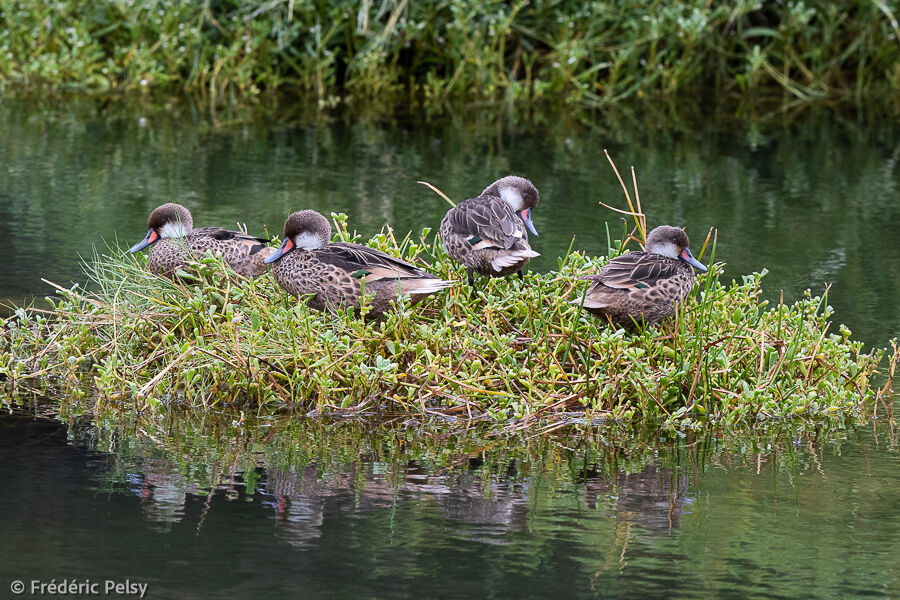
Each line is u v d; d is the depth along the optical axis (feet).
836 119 89.97
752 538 28.09
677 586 25.68
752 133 84.53
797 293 48.78
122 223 56.59
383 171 69.36
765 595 25.30
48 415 35.50
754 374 38.04
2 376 39.06
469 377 36.50
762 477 31.96
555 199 63.87
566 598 24.94
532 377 36.86
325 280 37.50
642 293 36.63
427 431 34.99
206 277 41.19
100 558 26.32
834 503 30.22
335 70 95.66
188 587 25.17
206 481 30.73
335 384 36.52
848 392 37.65
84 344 40.32
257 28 91.91
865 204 65.36
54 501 29.19
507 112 89.40
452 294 39.22
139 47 92.79
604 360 36.27
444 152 75.36
